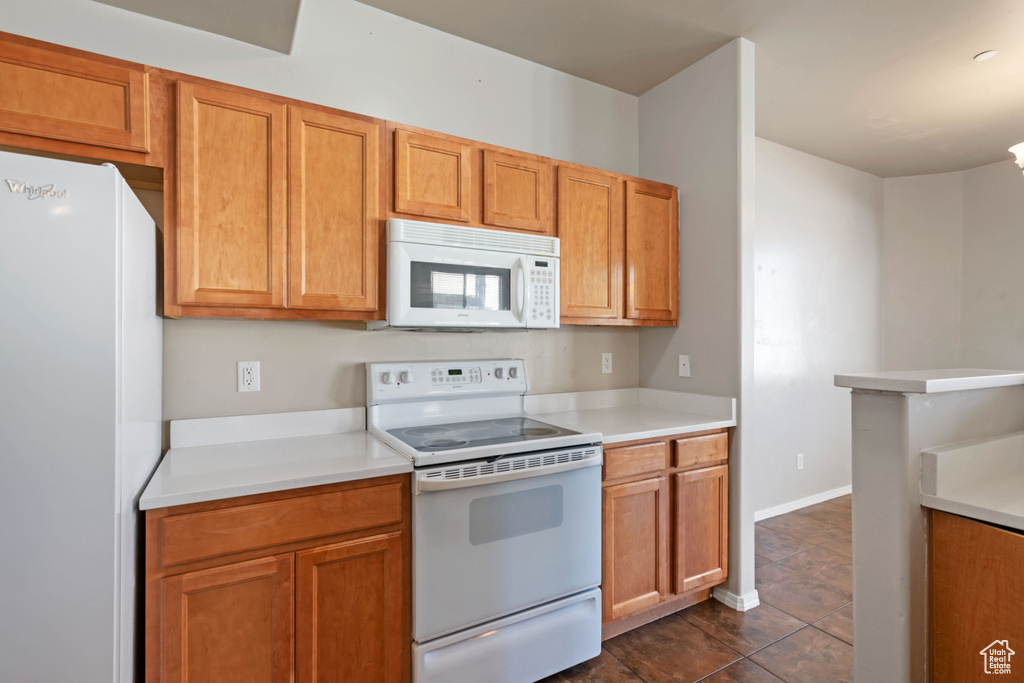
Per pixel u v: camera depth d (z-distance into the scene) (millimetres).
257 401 1859
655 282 2482
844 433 3859
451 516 1558
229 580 1289
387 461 1534
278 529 1346
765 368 3393
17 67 1308
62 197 994
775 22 2150
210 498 1254
